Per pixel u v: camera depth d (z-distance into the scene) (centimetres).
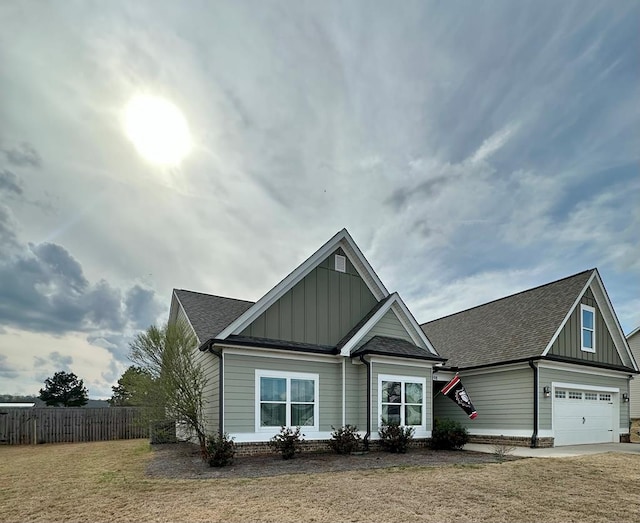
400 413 1403
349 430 1275
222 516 621
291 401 1290
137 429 2034
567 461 1102
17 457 1334
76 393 3869
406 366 1448
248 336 1266
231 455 1046
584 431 1694
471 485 817
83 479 895
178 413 1168
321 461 1098
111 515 633
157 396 1193
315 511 645
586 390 1731
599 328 1878
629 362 1958
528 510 664
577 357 1730
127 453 1327
